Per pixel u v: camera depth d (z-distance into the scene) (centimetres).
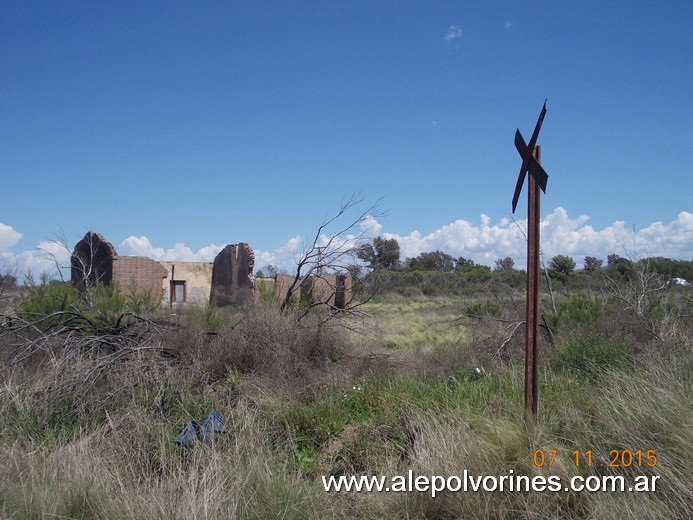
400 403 688
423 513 455
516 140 576
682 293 1351
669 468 445
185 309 1271
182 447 577
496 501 447
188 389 792
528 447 496
